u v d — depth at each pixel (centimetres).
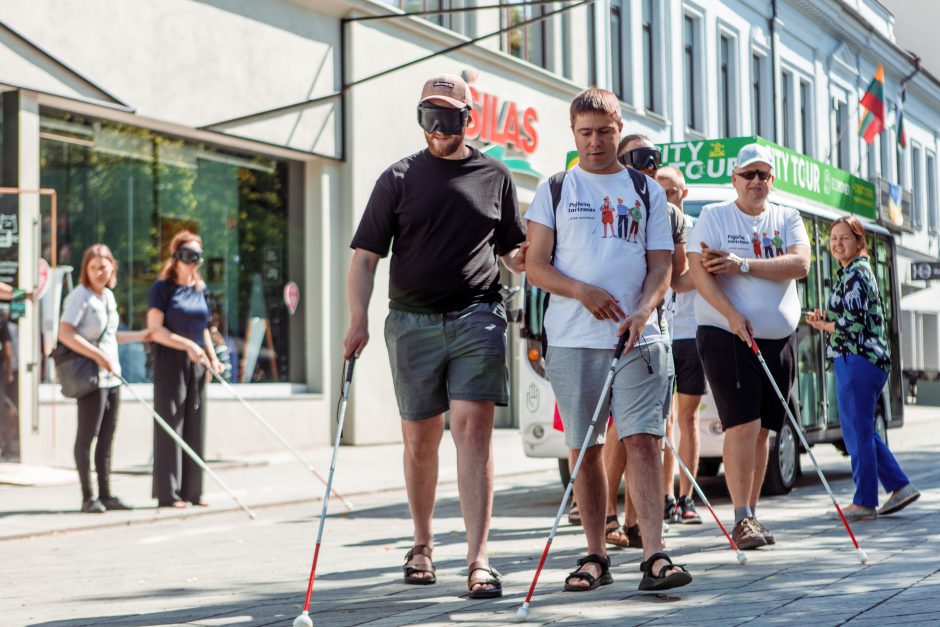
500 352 1221
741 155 1555
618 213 1216
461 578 1311
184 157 3322
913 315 8781
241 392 3462
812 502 2070
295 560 1547
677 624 998
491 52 4325
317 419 3666
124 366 3105
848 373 1794
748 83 6544
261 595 1253
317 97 3675
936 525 1694
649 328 1203
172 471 2192
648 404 1183
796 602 1094
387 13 3903
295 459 3247
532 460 3181
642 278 1222
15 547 1752
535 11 4688
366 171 3834
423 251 1229
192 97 3266
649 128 5562
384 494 2494
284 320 3653
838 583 1198
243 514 2153
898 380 3094
